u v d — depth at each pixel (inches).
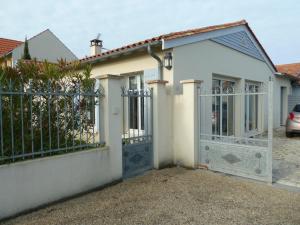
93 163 193.0
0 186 146.0
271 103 201.8
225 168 231.5
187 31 294.8
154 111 248.4
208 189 195.2
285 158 282.4
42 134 175.5
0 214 146.2
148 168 245.9
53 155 174.1
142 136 242.2
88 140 200.1
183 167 253.8
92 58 331.9
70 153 180.4
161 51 276.2
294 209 160.1
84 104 197.8
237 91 405.4
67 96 188.4
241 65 406.9
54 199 170.4
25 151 168.7
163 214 155.5
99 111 207.0
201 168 247.9
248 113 395.9
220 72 351.6
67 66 214.2
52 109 183.3
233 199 176.4
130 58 309.1
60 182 173.6
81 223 145.0
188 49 290.4
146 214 155.6
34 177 160.4
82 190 186.2
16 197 152.6
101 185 198.5
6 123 161.3
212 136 241.6
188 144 249.3
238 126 378.3
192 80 243.0
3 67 185.5
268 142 204.7
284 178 217.0
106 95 203.2
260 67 474.6
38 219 149.8
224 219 148.5
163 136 252.7
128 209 162.7
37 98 175.3
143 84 299.3
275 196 180.7
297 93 647.8
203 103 265.4
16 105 166.2
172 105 261.0
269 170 204.4
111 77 204.7
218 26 345.4
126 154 226.1
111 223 145.0
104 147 201.2
